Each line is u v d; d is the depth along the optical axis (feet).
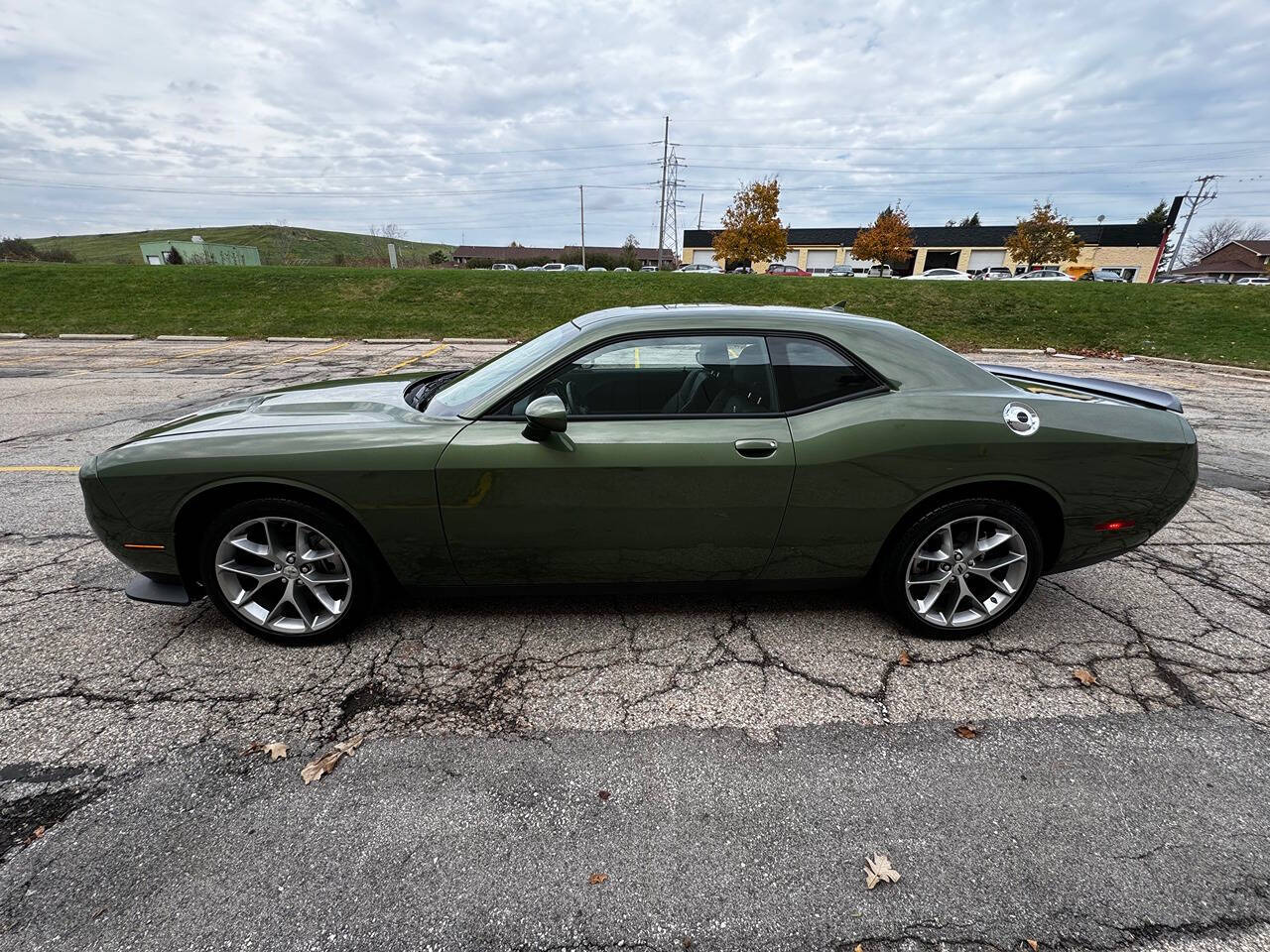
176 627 9.26
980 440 8.30
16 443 18.60
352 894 5.35
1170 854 5.82
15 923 5.06
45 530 12.44
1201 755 7.06
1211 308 57.52
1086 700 7.96
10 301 56.70
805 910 5.28
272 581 8.64
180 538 8.35
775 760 6.92
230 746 7.02
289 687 8.00
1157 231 181.57
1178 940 5.06
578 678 8.25
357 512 8.16
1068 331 53.52
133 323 52.60
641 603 10.07
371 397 9.87
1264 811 6.31
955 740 7.25
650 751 7.04
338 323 54.49
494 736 7.23
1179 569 11.51
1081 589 10.77
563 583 8.87
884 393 8.52
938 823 6.13
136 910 5.18
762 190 127.95
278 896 5.32
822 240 206.80
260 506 8.20
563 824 6.07
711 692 8.03
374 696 7.87
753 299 63.00
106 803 6.22
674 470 8.09
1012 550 8.91
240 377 31.50
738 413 8.45
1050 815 6.24
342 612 8.71
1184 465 8.79
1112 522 8.88
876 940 5.05
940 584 8.98
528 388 8.45
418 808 6.22
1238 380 36.50
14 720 7.33
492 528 8.26
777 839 5.94
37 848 5.73
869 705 7.82
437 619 9.54
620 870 5.61
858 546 8.76
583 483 8.09
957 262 191.72
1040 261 141.69
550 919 5.17
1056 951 4.98
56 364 35.76
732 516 8.38
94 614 9.54
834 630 9.42
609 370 8.70
